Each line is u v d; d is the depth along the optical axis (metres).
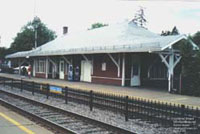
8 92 18.06
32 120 9.93
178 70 21.77
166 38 19.77
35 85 18.45
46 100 15.32
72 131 7.82
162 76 24.38
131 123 9.71
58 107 12.34
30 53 35.06
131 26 29.38
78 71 28.20
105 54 24.47
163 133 8.38
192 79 17.09
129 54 22.72
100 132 8.39
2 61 58.75
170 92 18.08
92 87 20.72
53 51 29.66
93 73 26.22
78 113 11.38
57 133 8.15
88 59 27.03
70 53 26.62
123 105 11.05
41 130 8.54
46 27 69.56
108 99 11.94
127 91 18.31
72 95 14.59
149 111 9.97
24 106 13.27
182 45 18.09
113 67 23.50
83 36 33.31
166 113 9.30
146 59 23.70
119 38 25.73
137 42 21.48
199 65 17.03
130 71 22.88
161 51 18.39
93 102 12.81
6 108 12.56
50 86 16.78
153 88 21.12
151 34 28.22
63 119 10.25
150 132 8.45
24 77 34.19
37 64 36.66
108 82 24.09
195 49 18.34
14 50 60.25
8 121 9.77
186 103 13.47
